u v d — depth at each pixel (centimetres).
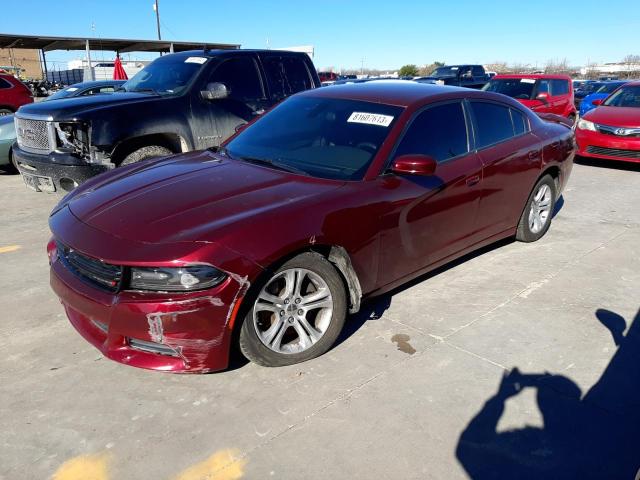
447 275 423
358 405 262
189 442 237
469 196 386
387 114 359
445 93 394
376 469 223
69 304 273
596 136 895
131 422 249
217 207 279
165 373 287
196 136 608
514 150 431
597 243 507
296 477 218
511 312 362
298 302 287
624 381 287
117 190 315
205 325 250
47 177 550
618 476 223
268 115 421
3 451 230
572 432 248
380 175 326
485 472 223
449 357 306
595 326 345
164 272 245
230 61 651
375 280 328
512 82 1262
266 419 252
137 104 564
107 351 265
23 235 525
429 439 240
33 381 279
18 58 5291
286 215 274
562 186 519
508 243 506
